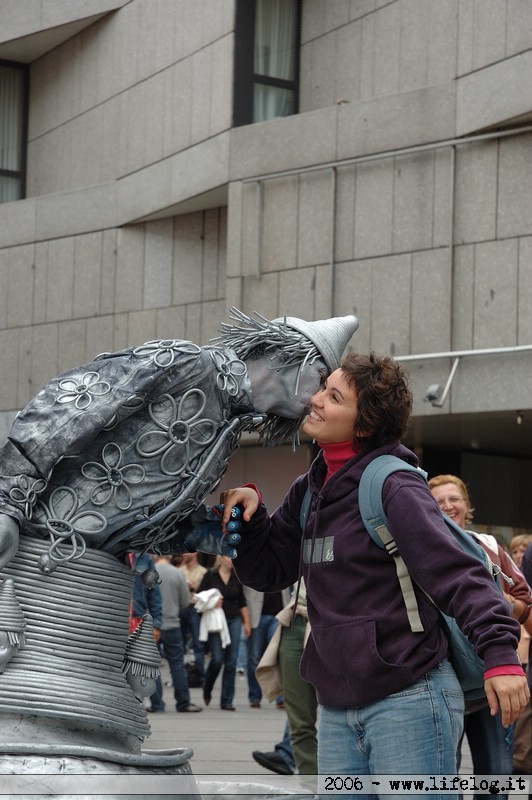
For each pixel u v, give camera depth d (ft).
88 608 11.79
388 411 11.67
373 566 11.25
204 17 68.64
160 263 74.59
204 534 12.80
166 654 45.47
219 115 66.49
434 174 56.08
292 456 66.69
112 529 11.92
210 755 31.78
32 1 81.35
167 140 71.15
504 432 60.85
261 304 62.28
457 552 10.76
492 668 10.32
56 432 11.53
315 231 60.44
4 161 84.89
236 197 63.87
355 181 59.21
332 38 65.87
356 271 58.65
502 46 53.16
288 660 24.81
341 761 11.45
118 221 76.13
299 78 67.72
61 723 11.62
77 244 78.64
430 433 62.13
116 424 11.85
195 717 43.32
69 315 78.64
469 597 10.59
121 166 76.02
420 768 10.92
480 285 54.03
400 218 57.21
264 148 62.85
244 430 12.74
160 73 72.23
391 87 61.98
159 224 74.95
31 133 85.15
